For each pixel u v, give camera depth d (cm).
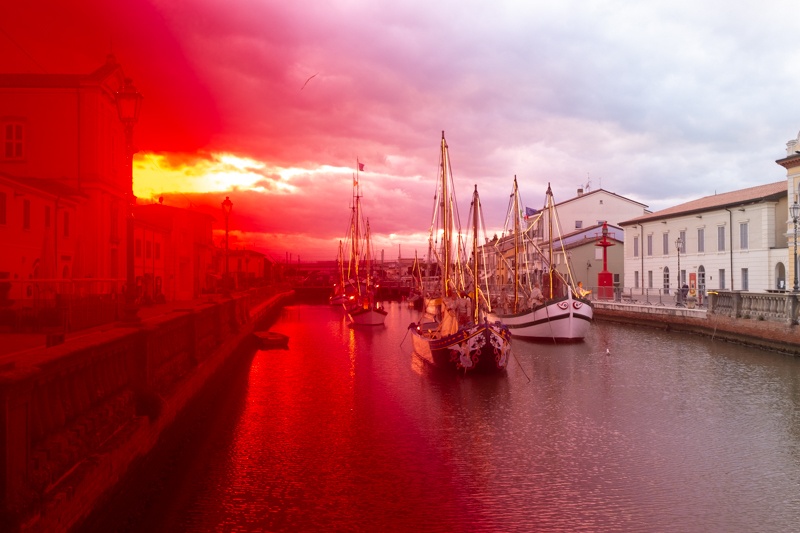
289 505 1300
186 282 5709
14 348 1692
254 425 1983
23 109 3781
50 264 3297
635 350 3784
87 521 962
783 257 4772
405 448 1727
